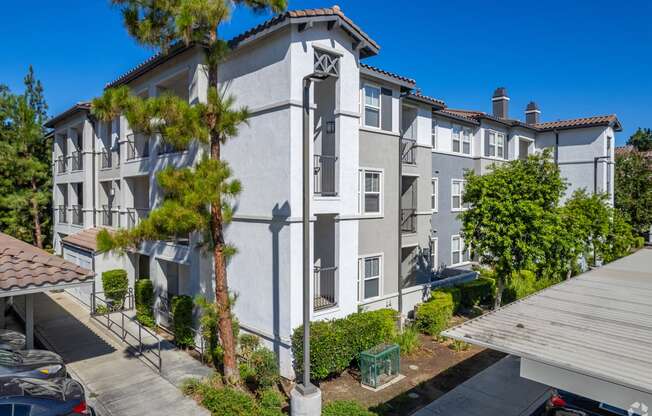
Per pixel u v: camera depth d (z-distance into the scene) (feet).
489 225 49.67
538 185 48.52
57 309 58.85
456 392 34.73
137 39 31.68
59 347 43.91
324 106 45.70
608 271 37.40
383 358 36.35
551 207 50.57
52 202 96.68
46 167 91.30
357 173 42.39
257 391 33.12
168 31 31.76
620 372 16.79
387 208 51.26
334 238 43.50
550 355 18.60
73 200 80.89
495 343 20.16
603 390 18.24
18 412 22.91
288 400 32.42
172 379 35.86
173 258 47.60
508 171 50.88
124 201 58.44
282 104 37.06
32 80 102.58
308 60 37.65
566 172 89.76
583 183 87.76
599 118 86.79
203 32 32.01
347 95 41.09
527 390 35.17
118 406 31.24
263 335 39.04
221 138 32.40
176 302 43.96
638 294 28.99
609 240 77.10
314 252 46.65
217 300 33.14
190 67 44.27
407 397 33.68
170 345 44.52
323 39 38.78
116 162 64.59
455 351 43.75
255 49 40.14
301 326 36.17
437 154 67.87
